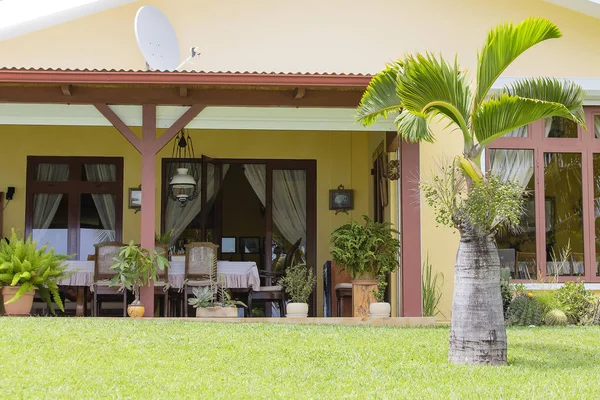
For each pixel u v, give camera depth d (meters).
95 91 9.10
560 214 10.45
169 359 6.20
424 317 9.10
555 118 10.58
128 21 10.48
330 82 8.80
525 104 6.08
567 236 10.42
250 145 13.27
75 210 12.95
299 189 13.34
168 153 13.13
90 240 12.95
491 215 6.11
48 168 13.00
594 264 10.41
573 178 10.54
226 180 13.52
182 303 10.63
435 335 7.68
